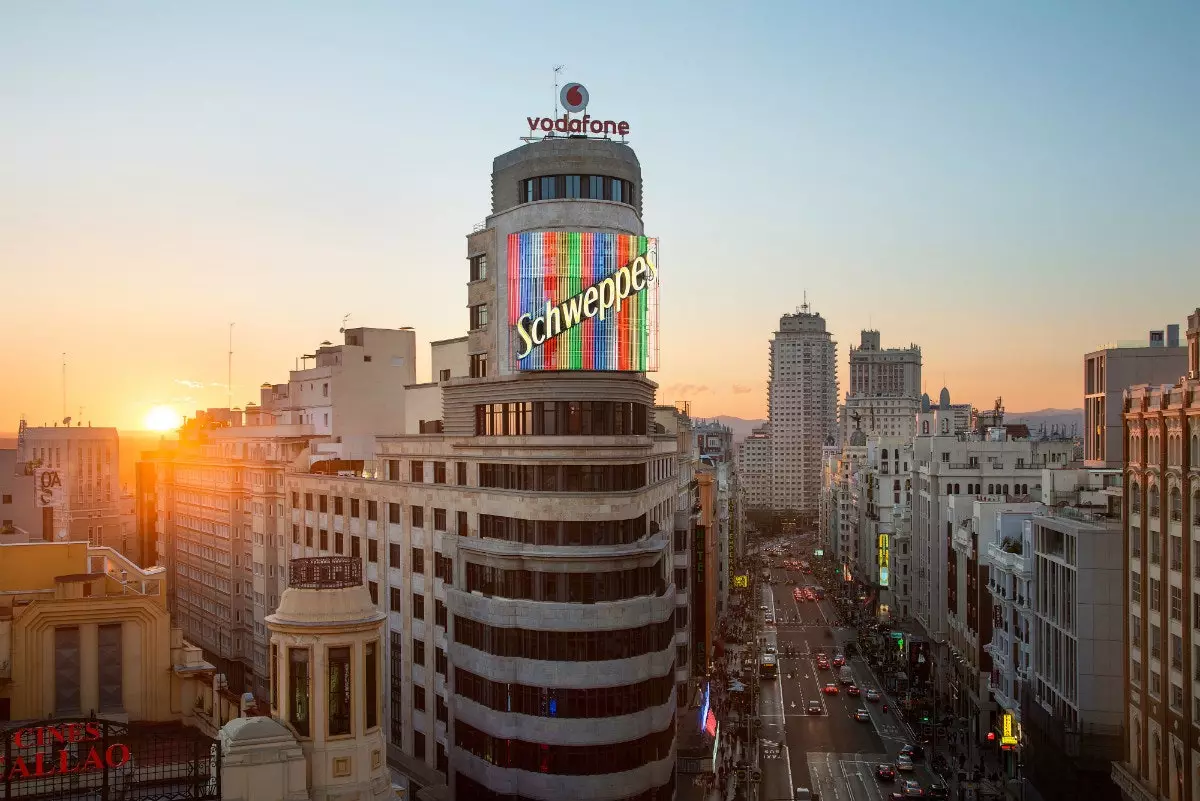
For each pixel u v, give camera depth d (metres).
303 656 42.47
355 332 134.50
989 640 130.50
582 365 81.75
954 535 148.62
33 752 39.06
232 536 140.88
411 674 95.50
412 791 90.69
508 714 80.44
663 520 98.62
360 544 103.44
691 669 126.81
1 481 147.62
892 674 169.12
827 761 121.81
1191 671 74.44
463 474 88.75
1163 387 81.00
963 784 111.56
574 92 91.06
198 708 48.97
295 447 129.25
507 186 89.06
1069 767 90.19
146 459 192.38
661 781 82.81
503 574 82.44
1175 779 76.88
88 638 47.47
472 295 92.81
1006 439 197.38
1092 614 90.19
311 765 41.84
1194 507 74.62
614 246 82.75
